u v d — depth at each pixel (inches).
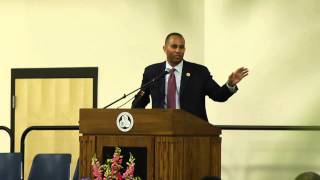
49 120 586.9
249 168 482.6
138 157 234.7
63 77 582.6
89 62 577.6
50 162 378.9
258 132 483.2
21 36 589.3
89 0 577.9
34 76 586.2
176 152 232.4
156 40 564.7
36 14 587.5
